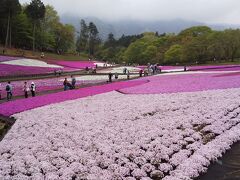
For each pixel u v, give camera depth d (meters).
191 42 113.31
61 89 47.59
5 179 15.03
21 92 44.84
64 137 20.16
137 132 19.66
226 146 16.75
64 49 159.88
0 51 102.19
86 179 14.47
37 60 96.88
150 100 30.19
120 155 16.41
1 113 29.31
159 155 16.08
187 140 17.78
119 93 38.09
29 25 133.00
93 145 18.41
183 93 32.44
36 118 26.00
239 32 104.44
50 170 15.62
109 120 23.36
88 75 70.94
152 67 71.88
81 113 26.56
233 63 94.88
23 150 18.47
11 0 109.75
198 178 14.12
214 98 27.59
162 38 158.12
